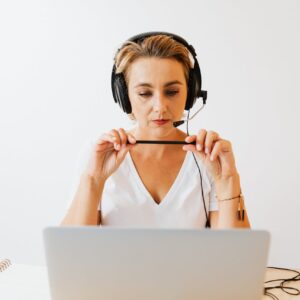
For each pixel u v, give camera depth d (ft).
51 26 6.63
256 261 1.99
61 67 6.72
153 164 3.77
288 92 6.18
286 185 6.44
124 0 6.40
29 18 6.66
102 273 2.05
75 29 6.58
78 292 2.11
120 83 3.49
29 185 7.12
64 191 7.02
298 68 6.08
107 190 3.70
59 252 2.01
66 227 1.97
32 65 6.77
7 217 7.28
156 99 3.30
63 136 6.89
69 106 6.80
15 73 6.84
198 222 3.73
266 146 6.39
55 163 6.98
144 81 3.27
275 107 6.26
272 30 6.05
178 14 6.31
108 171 3.45
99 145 3.37
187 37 6.34
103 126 6.75
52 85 6.78
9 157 7.10
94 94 6.68
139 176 3.74
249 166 6.48
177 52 3.23
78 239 1.98
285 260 6.57
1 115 7.00
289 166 6.39
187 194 3.70
